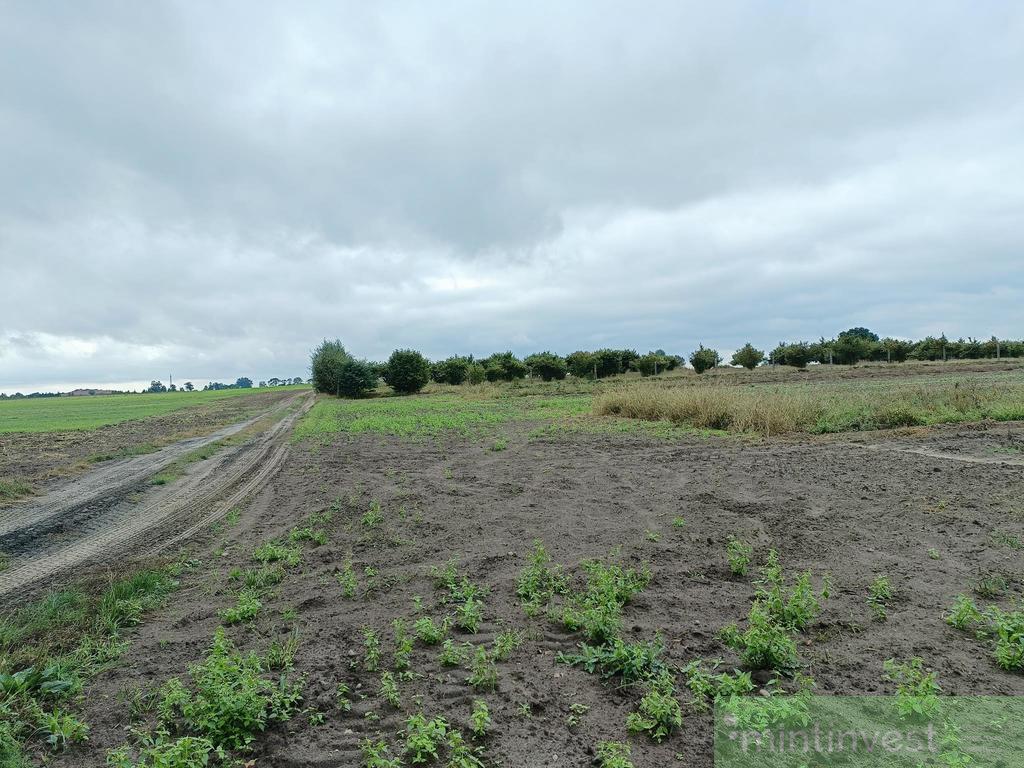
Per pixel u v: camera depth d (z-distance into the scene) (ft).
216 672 13.10
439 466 43.80
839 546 22.85
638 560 22.27
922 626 16.15
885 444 43.96
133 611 19.31
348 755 11.65
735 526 25.85
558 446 50.62
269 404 153.99
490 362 181.98
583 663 14.80
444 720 12.54
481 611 18.28
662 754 11.32
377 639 16.53
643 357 165.89
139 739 12.57
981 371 132.36
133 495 39.11
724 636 15.69
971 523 24.43
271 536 28.25
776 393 64.13
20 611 19.80
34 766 11.80
